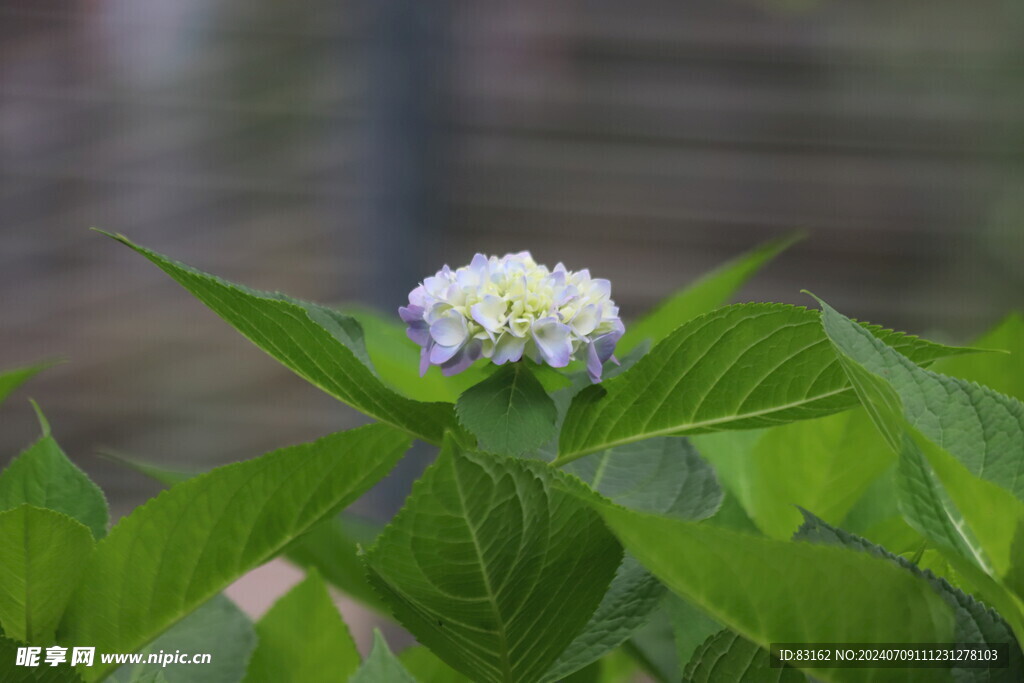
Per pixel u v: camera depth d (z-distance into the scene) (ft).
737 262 4.42
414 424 3.60
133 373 20.59
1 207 20.72
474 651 3.52
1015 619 3.27
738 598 3.27
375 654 3.63
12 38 20.85
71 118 20.94
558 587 3.48
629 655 3.98
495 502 3.34
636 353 3.84
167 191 20.93
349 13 19.74
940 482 3.35
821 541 3.43
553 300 3.66
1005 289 20.22
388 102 18.80
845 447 4.04
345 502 3.61
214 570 3.61
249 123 20.75
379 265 18.78
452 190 20.11
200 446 20.52
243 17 20.68
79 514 3.77
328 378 3.60
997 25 20.79
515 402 3.59
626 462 3.81
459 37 20.20
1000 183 20.65
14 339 20.67
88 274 20.85
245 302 3.54
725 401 3.63
